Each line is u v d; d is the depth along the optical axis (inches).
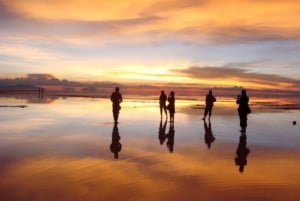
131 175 376.8
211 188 334.3
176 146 558.6
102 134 674.8
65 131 707.4
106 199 299.1
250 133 728.3
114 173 383.2
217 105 1800.0
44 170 390.6
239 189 331.9
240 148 548.1
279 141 623.5
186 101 2190.0
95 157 463.5
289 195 315.6
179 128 791.7
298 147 562.6
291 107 1679.4
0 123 822.5
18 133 671.1
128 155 480.4
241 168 415.5
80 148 525.3
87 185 337.4
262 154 502.9
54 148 522.0
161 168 410.3
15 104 1478.8
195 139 634.2
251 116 1160.2
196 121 949.2
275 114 1245.1
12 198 298.2
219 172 395.5
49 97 2349.9
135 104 1708.9
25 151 496.1
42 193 311.7
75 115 1045.8
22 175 368.5
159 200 299.3
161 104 930.7
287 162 451.5
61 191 317.7
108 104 1595.7
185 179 364.2
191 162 443.8
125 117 1024.2
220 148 546.6
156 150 521.3
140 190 325.1
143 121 925.2
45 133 676.1
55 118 952.9
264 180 363.6
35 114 1047.6
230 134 707.4
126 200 297.6
